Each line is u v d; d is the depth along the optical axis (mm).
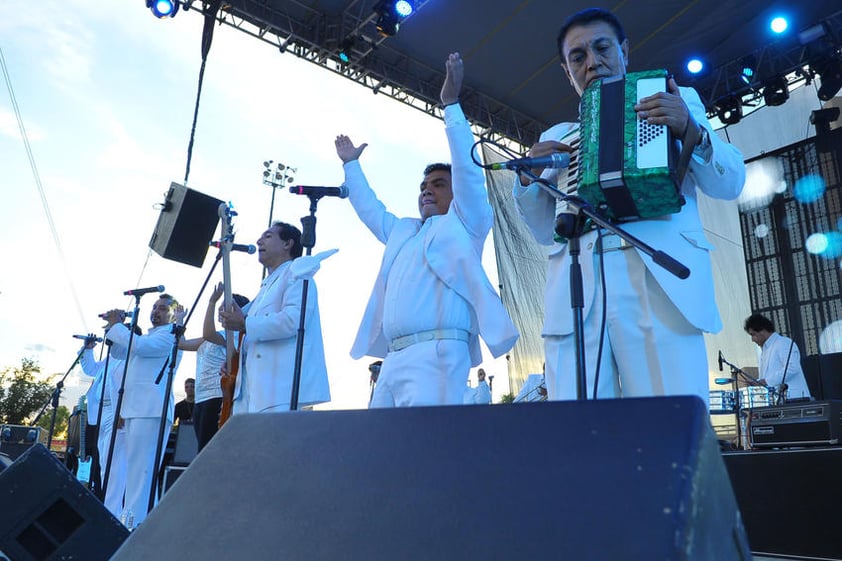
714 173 2338
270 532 979
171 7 8586
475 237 3359
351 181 3955
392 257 3518
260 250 4586
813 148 9633
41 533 2043
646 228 2297
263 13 9367
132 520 5562
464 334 3227
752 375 9578
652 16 9188
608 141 2180
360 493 970
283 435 1120
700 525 767
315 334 4016
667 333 2223
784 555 3018
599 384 2312
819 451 2986
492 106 11133
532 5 9133
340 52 9562
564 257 2498
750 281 9906
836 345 9078
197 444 5484
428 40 9852
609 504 799
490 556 816
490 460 919
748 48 9586
